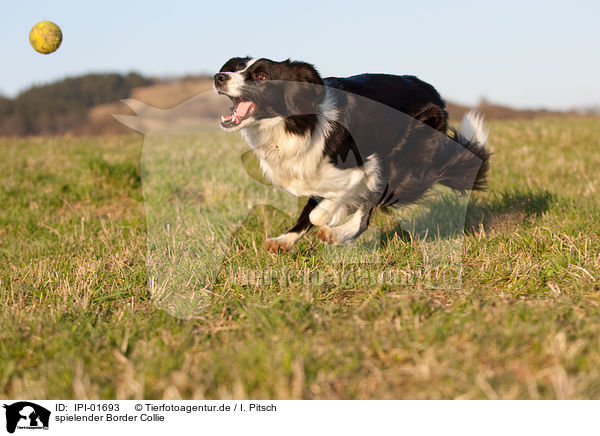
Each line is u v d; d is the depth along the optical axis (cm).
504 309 273
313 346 248
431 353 226
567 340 238
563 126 1092
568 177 648
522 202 517
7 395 236
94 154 869
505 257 376
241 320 292
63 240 481
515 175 659
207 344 264
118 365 249
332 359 233
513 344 233
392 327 263
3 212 603
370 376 226
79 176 721
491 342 235
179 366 239
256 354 234
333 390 220
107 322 308
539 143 905
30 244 482
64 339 269
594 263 345
